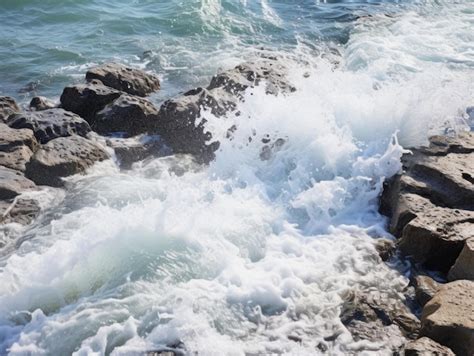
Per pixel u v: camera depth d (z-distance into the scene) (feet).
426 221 25.45
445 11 58.49
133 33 54.60
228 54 50.19
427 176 28.76
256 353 20.56
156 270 24.00
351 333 21.56
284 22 57.21
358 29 53.62
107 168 32.71
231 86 37.73
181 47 51.70
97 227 26.03
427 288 23.20
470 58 47.03
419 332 21.01
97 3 60.80
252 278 23.80
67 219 27.76
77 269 24.07
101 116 36.32
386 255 25.55
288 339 21.24
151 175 32.50
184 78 46.01
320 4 62.39
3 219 27.71
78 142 33.01
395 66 45.01
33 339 21.25
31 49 51.39
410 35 51.72
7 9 58.49
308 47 51.31
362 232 27.14
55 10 58.54
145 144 35.01
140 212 27.27
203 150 34.58
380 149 31.32
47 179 30.91
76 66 48.60
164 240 25.54
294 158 31.63
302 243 26.37
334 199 28.78
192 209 27.78
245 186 30.68
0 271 24.53
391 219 27.68
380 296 23.31
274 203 29.14
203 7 58.54
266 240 26.45
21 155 32.14
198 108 35.45
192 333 21.12
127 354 20.17
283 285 23.53
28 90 44.62
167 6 59.82
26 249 25.82
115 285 23.39
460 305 20.76
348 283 23.91
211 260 24.77
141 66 48.11
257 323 21.93
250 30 55.26
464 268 23.53
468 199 27.17
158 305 22.31
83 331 21.38
